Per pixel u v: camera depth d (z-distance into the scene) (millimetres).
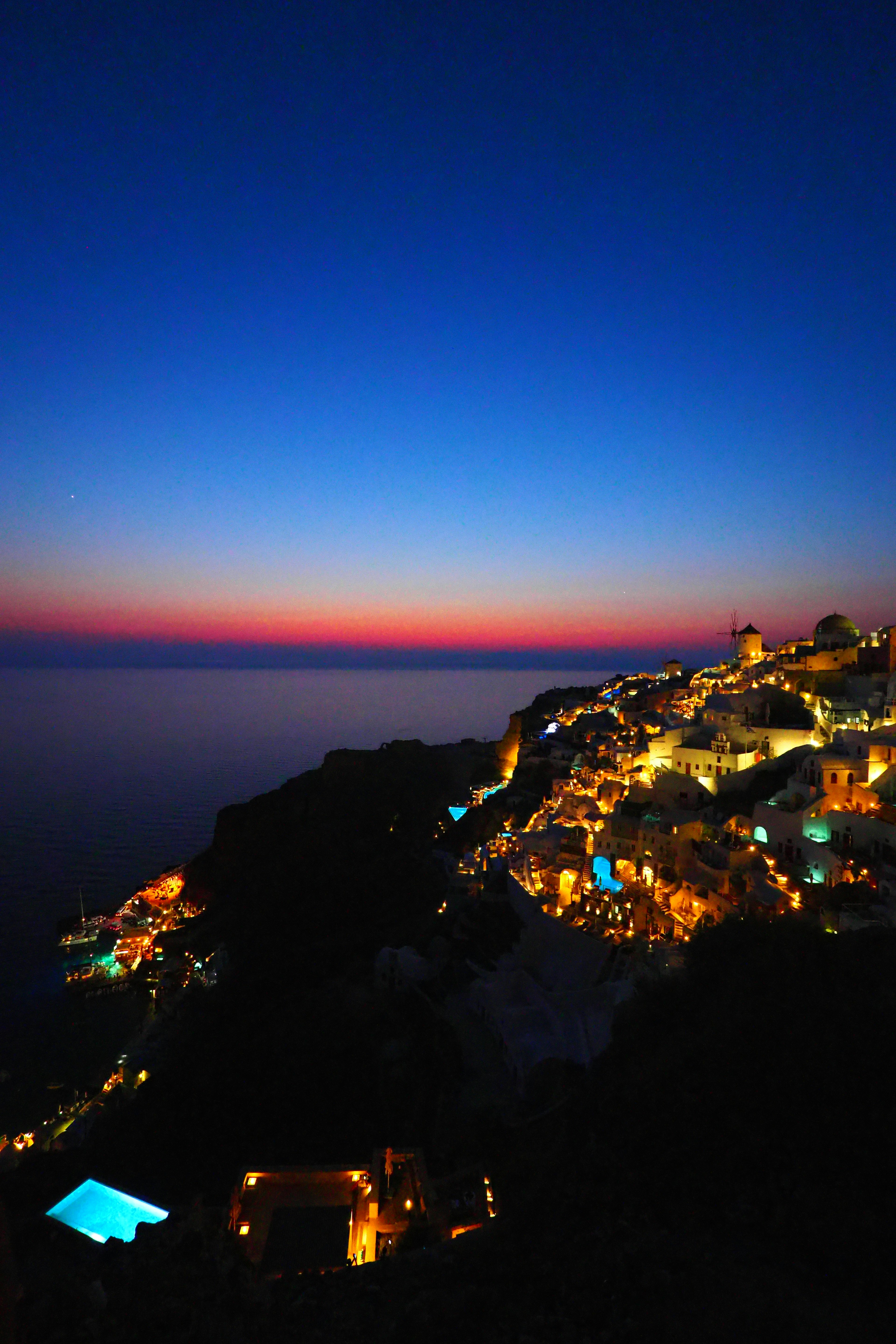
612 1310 10531
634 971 39000
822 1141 12906
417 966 53406
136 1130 44031
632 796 58406
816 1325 9758
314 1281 12984
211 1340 11320
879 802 40750
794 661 76125
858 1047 14242
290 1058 45969
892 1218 11172
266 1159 36594
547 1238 12742
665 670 126125
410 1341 10945
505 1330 10727
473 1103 35344
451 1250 13391
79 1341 11336
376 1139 36125
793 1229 11391
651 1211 12594
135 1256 13625
